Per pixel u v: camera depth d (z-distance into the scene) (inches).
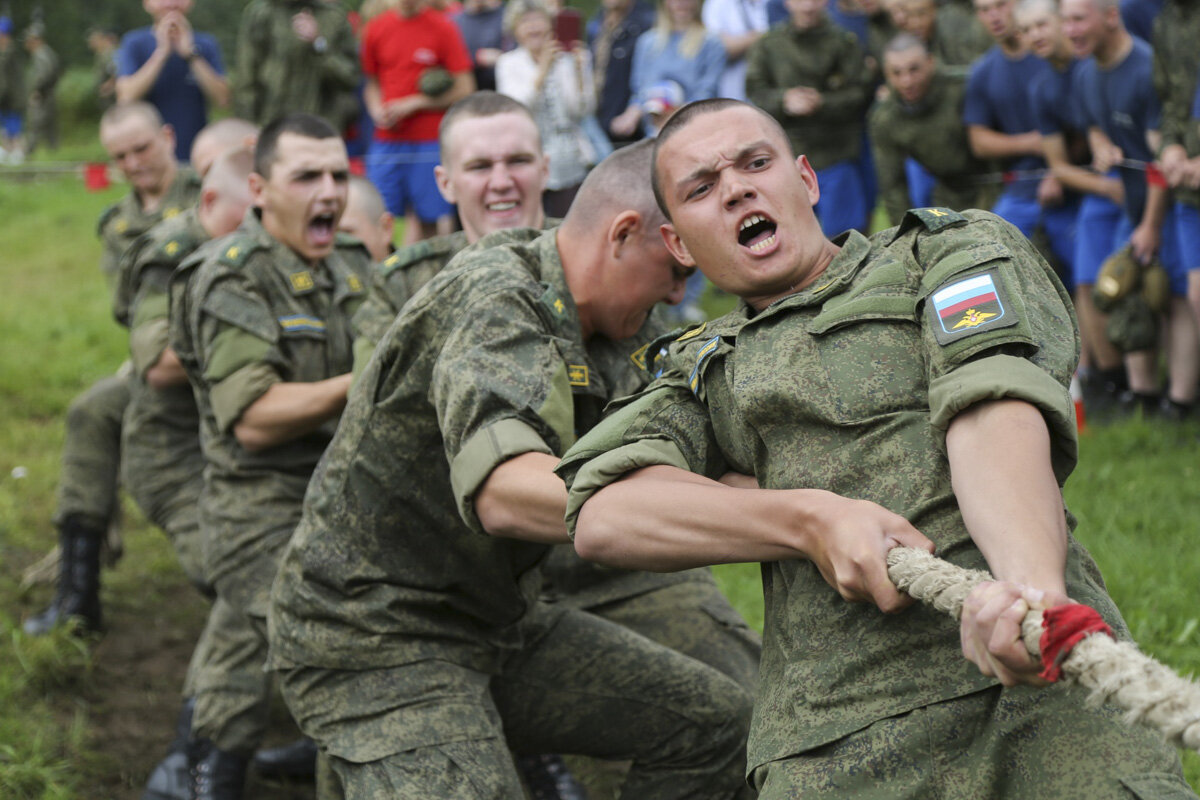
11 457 337.7
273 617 148.3
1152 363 316.5
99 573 254.2
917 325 100.7
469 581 142.9
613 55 410.6
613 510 101.9
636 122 402.6
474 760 136.7
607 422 108.4
